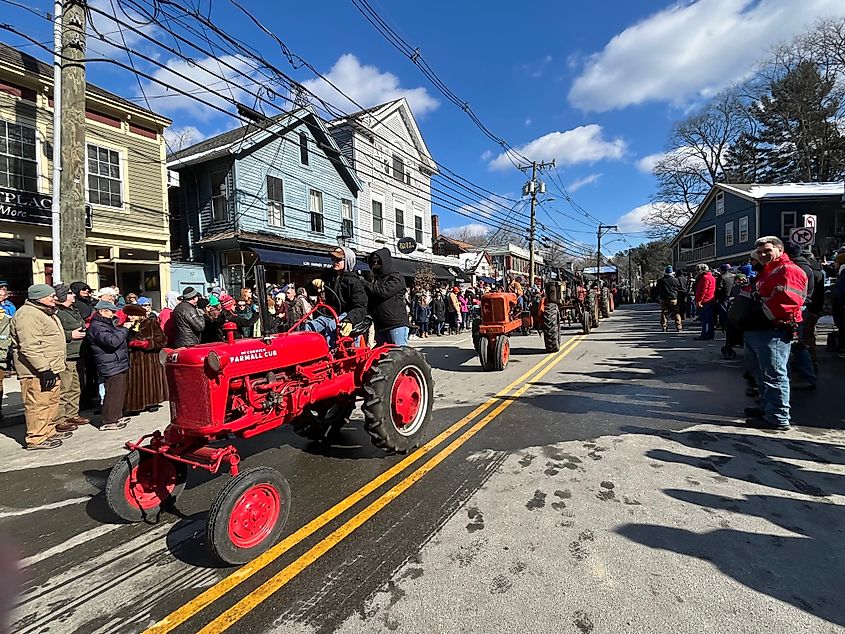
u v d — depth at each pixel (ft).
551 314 32.17
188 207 53.98
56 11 24.09
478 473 12.13
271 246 50.90
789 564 7.82
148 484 10.61
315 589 7.68
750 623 6.50
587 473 11.84
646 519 9.45
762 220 91.97
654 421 15.89
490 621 6.73
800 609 6.75
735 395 18.83
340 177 65.51
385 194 75.92
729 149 142.61
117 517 10.91
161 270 47.32
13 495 12.30
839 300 24.23
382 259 16.70
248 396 10.39
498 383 23.31
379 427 12.57
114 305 18.43
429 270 73.92
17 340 15.52
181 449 10.57
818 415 15.61
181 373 9.98
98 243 41.93
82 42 23.58
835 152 114.21
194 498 11.69
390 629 6.66
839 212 88.94
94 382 21.89
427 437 15.15
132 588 8.05
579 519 9.53
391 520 9.85
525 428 15.69
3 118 35.99
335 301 15.55
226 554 8.23
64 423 17.97
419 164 84.69
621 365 26.71
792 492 10.40
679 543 8.55
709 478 11.25
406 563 8.27
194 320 22.09
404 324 17.03
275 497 9.21
